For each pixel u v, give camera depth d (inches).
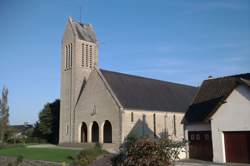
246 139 1006.4
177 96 2522.1
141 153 501.7
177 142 550.3
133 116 2006.6
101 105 2105.1
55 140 2910.9
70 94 2449.6
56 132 2915.8
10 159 1475.1
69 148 1936.5
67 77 2512.3
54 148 1948.8
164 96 2391.7
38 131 3046.3
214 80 1333.7
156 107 2197.3
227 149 1050.1
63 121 2480.3
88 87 2246.6
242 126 1012.5
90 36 2583.7
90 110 2196.1
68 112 2439.7
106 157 1045.2
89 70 2514.8
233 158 1032.2
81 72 2463.1
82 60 2485.2
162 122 2207.2
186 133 1224.8
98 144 1546.5
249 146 997.8
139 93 2204.7
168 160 507.5
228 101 1054.4
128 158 510.9
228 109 1053.2
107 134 2190.0
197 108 1255.5
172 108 2325.3
